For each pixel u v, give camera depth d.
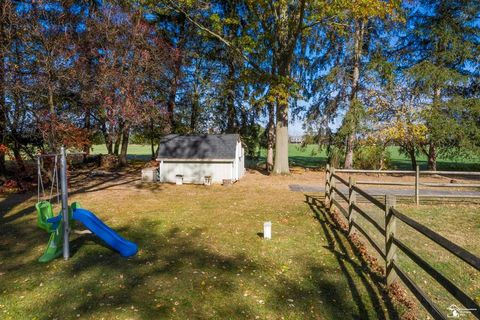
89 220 6.59
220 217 9.46
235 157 17.22
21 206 10.76
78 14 17.64
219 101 25.44
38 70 13.26
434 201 11.98
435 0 20.95
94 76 16.81
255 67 18.41
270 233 7.43
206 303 4.53
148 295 4.74
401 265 5.90
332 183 10.14
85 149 17.95
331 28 19.78
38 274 5.46
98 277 5.34
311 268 5.77
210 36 19.19
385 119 21.34
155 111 20.42
